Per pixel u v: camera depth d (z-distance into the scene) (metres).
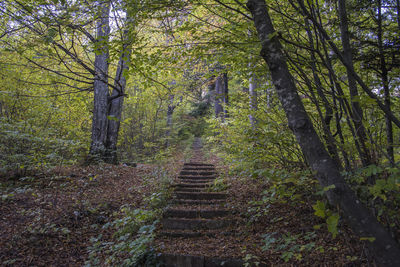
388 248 1.56
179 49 4.12
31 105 8.30
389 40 3.36
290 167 3.99
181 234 4.39
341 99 2.88
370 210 2.36
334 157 3.02
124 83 10.16
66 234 4.27
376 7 3.58
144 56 3.94
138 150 15.30
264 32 2.19
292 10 3.75
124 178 7.93
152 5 3.44
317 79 3.32
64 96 10.80
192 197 6.02
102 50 3.86
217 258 3.49
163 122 15.69
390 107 3.46
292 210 4.39
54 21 4.21
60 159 6.60
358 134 2.72
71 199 5.52
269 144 4.04
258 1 2.28
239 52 3.92
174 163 10.70
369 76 3.71
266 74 4.07
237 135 5.93
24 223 4.31
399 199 2.14
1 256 3.53
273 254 3.47
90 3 4.23
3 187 5.46
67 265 3.65
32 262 3.58
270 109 4.39
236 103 5.11
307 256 3.19
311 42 3.24
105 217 5.03
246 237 4.09
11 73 8.32
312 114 3.51
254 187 5.84
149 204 5.48
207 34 3.93
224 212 5.02
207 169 8.84
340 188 1.73
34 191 5.61
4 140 5.96
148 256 3.58
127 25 3.93
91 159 8.95
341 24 3.10
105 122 9.62
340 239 3.24
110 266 3.56
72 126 9.51
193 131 19.92
